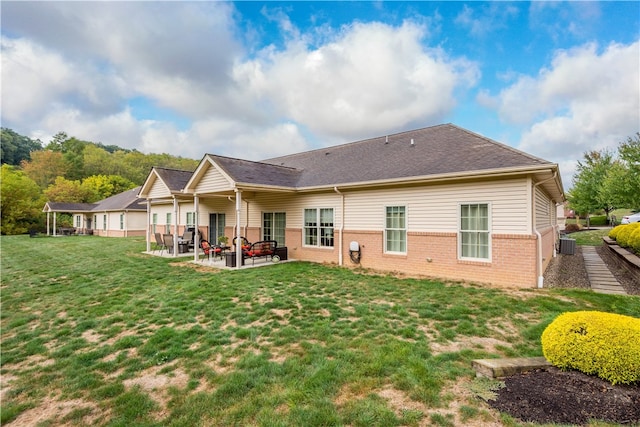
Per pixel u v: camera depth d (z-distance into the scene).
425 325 5.19
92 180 47.88
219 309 6.39
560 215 27.88
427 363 3.75
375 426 2.63
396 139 14.02
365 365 3.74
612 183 17.64
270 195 14.34
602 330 3.10
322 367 3.73
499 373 3.34
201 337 5.01
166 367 4.07
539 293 7.09
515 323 5.20
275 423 2.76
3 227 33.00
